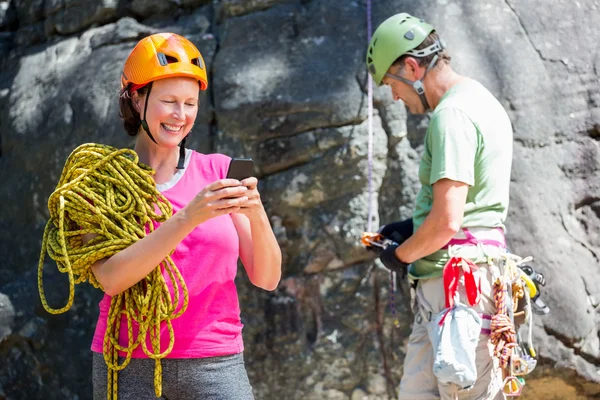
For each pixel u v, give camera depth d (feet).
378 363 15.80
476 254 11.30
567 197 16.05
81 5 19.27
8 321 17.57
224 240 8.77
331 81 16.20
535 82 16.31
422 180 11.83
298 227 16.21
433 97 12.13
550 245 15.66
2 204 18.89
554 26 16.74
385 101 16.10
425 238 11.14
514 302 11.63
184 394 8.55
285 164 16.22
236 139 16.43
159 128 8.70
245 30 17.25
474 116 11.25
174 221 8.01
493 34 16.56
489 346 11.25
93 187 8.61
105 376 8.63
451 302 11.09
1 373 17.61
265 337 16.20
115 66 18.03
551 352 15.20
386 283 15.78
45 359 17.51
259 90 16.38
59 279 17.87
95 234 8.68
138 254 8.07
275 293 16.26
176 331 8.51
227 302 8.80
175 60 8.68
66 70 18.75
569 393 15.38
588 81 16.42
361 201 15.92
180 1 18.47
